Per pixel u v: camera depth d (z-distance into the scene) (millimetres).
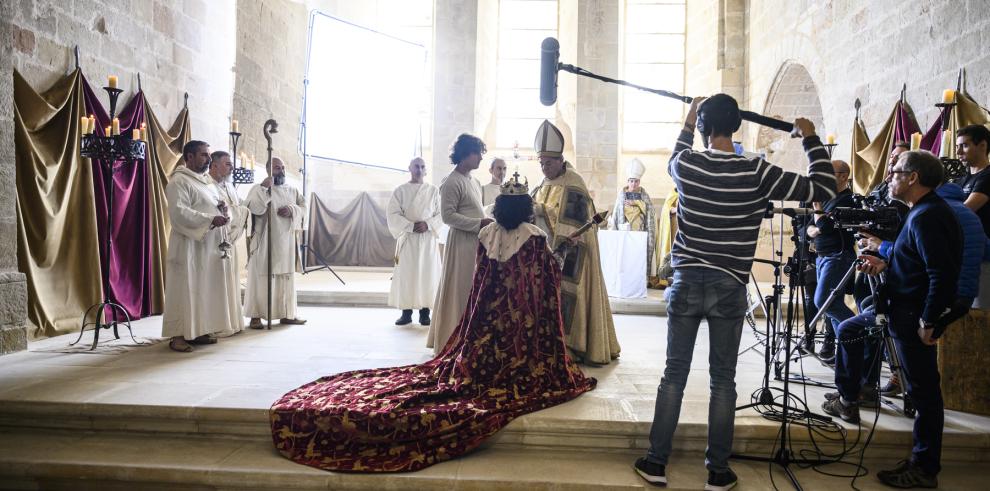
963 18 5359
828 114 7980
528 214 3650
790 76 9492
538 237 3652
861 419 3328
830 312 4371
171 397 3389
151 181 6262
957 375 3520
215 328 4832
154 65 6637
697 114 2902
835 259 4387
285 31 10445
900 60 6352
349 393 3393
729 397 2729
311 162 11820
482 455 3104
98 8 5742
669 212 9250
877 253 2941
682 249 2734
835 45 7770
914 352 2803
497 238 3654
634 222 9273
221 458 3000
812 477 2938
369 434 3025
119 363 4215
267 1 9656
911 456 2947
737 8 10938
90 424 3281
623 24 12375
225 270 4906
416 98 10570
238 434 3223
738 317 2689
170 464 2916
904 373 2875
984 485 2863
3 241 4520
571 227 4320
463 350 3553
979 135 3533
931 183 2777
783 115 9922
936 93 5758
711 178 2641
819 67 8203
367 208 11852
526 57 12711
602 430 3129
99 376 3840
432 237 5992
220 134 8172
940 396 2812
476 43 11430
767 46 9930
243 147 8867
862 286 4051
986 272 3486
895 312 2850
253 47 9164
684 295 2719
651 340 5504
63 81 5262
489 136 12703
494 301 3576
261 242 5758
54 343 4887
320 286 8047
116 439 3232
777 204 9883
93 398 3354
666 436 2793
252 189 5727
